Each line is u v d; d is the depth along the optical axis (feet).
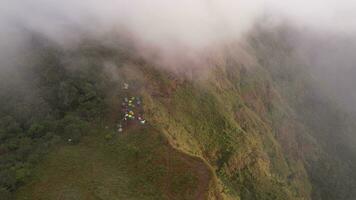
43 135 252.62
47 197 215.31
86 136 247.91
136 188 223.10
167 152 237.86
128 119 254.27
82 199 214.69
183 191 223.92
